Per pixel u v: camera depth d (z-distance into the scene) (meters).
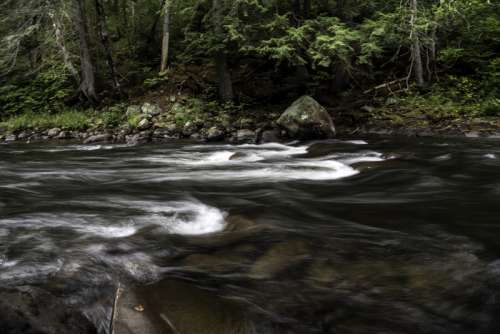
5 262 3.81
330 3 15.98
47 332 2.46
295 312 3.06
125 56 20.89
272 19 14.69
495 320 2.98
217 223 5.20
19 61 20.25
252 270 3.74
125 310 2.82
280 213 5.55
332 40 12.94
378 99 15.64
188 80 18.19
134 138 14.45
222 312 2.91
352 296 3.29
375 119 14.51
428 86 15.66
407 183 7.27
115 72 18.14
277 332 2.80
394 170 8.16
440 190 6.77
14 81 20.78
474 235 4.58
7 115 19.66
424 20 13.62
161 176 8.50
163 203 6.22
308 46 14.75
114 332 2.60
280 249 4.18
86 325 2.72
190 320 2.77
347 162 9.36
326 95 16.61
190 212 5.68
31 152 12.69
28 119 17.92
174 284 3.29
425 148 10.63
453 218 5.25
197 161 10.49
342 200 6.29
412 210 5.66
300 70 16.80
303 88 16.78
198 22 17.52
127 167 9.81
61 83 19.80
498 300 3.21
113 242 4.39
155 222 5.16
